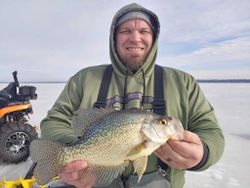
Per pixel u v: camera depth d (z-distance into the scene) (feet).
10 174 4.66
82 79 2.46
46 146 1.83
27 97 5.68
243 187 3.98
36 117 10.83
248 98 21.47
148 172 2.18
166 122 1.79
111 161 1.88
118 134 1.85
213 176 4.36
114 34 2.43
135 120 1.83
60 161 1.85
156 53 2.38
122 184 2.16
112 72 2.42
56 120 2.32
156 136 1.78
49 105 16.38
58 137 2.07
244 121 9.61
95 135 1.88
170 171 2.19
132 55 2.35
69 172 1.80
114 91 2.33
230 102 17.81
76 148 1.86
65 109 2.39
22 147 5.21
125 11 2.36
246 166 4.79
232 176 4.36
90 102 2.33
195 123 2.27
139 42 2.34
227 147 6.01
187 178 4.29
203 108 2.30
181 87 2.33
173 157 1.80
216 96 24.13
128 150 1.84
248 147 6.00
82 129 1.97
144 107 2.26
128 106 2.27
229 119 10.14
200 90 2.42
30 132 5.25
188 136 1.80
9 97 5.42
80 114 1.99
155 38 2.40
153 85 2.33
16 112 5.55
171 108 2.25
